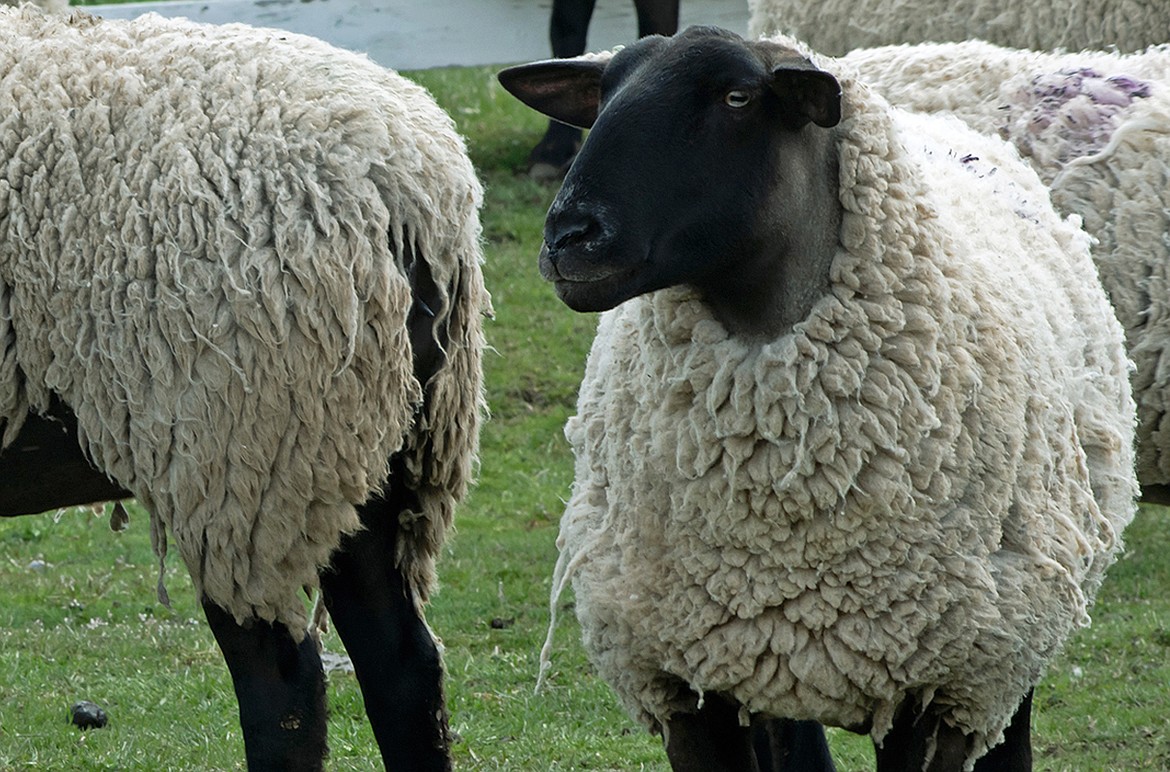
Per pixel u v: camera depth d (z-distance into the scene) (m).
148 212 7.09
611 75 6.27
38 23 7.64
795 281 6.23
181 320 7.04
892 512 6.21
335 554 7.74
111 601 12.80
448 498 8.09
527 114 22.77
